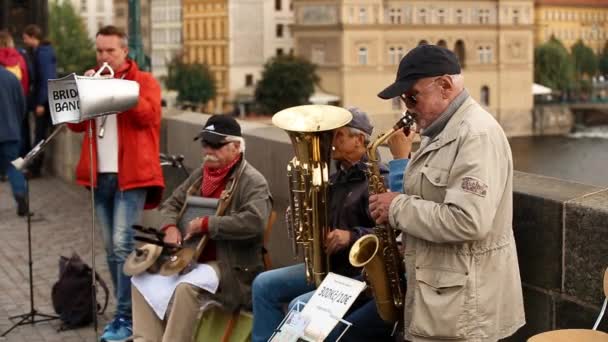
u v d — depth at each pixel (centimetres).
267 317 541
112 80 608
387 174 515
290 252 695
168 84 9831
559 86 9981
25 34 1388
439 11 9738
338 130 511
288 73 8956
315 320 459
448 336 412
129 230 679
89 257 938
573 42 10444
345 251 512
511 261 420
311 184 500
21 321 723
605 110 9456
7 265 911
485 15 9912
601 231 432
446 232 401
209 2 11106
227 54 10988
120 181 674
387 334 498
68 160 1363
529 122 9850
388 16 9588
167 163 810
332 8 9462
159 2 11331
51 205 1201
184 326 593
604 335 383
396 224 421
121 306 680
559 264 453
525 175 504
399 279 463
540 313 464
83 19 10825
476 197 398
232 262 601
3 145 1126
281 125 496
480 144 403
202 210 618
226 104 11025
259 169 734
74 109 586
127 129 675
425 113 420
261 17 11088
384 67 9581
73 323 712
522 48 9950
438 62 414
